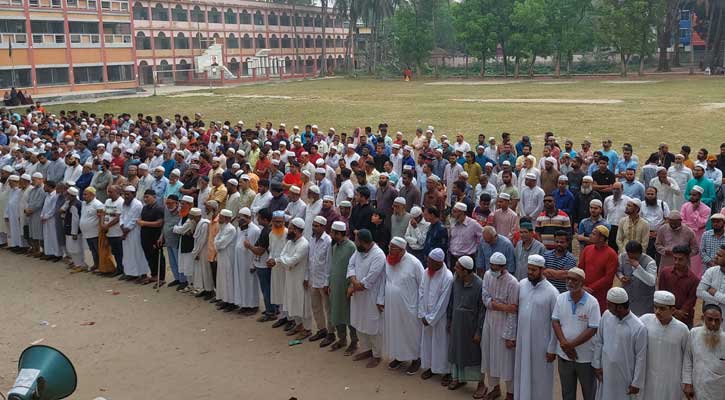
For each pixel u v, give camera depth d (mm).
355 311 9766
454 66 107688
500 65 100000
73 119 30109
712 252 9938
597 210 10766
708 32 76750
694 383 7062
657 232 10711
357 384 9172
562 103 44375
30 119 32438
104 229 14227
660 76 73812
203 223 12633
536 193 13406
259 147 20703
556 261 9328
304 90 66562
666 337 7203
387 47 102812
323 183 15336
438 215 11328
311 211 12805
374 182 15617
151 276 14102
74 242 14789
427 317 8945
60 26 64188
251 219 13117
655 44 76438
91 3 67562
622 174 14438
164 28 80688
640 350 7270
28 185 16375
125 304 12633
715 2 74938
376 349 9867
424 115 40281
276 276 11172
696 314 11016
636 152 25250
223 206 14258
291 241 10695
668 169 14406
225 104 51188
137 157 20266
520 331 8086
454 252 11359
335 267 10102
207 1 86312
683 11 87750
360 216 11969
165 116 44594
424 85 72500
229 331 11234
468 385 9117
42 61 62250
